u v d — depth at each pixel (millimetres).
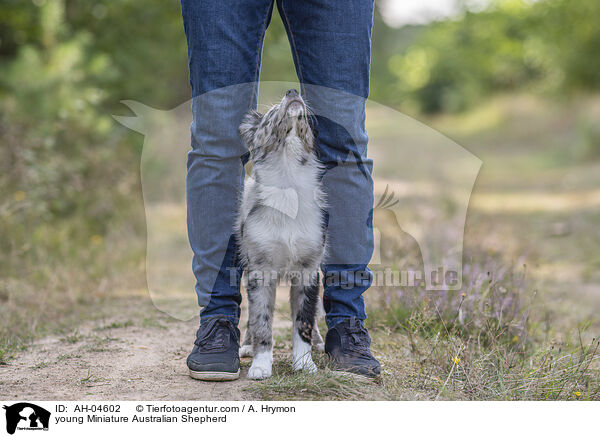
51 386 3035
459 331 3844
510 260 5137
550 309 4781
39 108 7977
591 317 4797
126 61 11039
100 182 7543
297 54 3229
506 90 30016
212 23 3002
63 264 5730
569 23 22719
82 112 8492
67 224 6797
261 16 3152
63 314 4602
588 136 16797
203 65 3049
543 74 26797
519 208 10961
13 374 3227
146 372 3258
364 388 2982
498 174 15477
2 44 10641
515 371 3244
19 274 5445
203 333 3166
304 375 3061
